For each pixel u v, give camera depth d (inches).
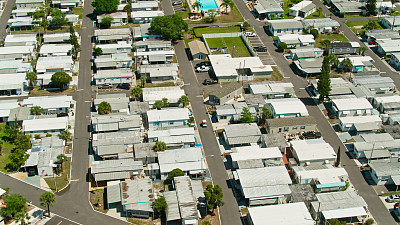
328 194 5457.7
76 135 6688.0
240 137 6387.8
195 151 6122.1
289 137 6609.3
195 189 5580.7
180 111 6939.0
